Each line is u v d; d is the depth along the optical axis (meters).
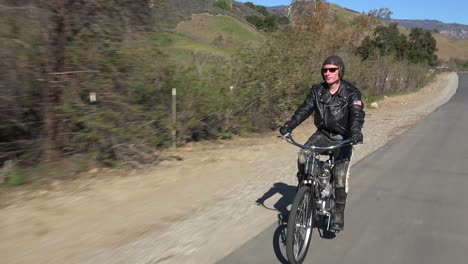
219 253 5.09
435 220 6.36
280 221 6.15
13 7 6.64
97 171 8.17
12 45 6.64
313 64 15.31
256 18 49.00
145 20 8.77
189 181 8.05
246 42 13.14
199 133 11.58
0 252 4.95
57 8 7.26
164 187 7.62
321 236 5.69
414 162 10.12
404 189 7.91
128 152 8.59
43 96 7.46
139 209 6.48
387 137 13.59
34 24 7.00
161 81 9.56
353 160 10.15
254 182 8.12
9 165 7.34
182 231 5.71
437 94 33.47
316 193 5.16
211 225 5.94
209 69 11.48
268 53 13.09
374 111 21.52
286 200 7.10
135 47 8.37
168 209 6.53
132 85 8.38
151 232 5.64
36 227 5.67
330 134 5.37
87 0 7.59
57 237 5.40
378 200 7.25
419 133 14.47
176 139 10.58
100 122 7.84
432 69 57.53
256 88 12.52
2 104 6.72
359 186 8.05
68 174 7.73
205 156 9.98
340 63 5.20
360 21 34.69
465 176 8.92
